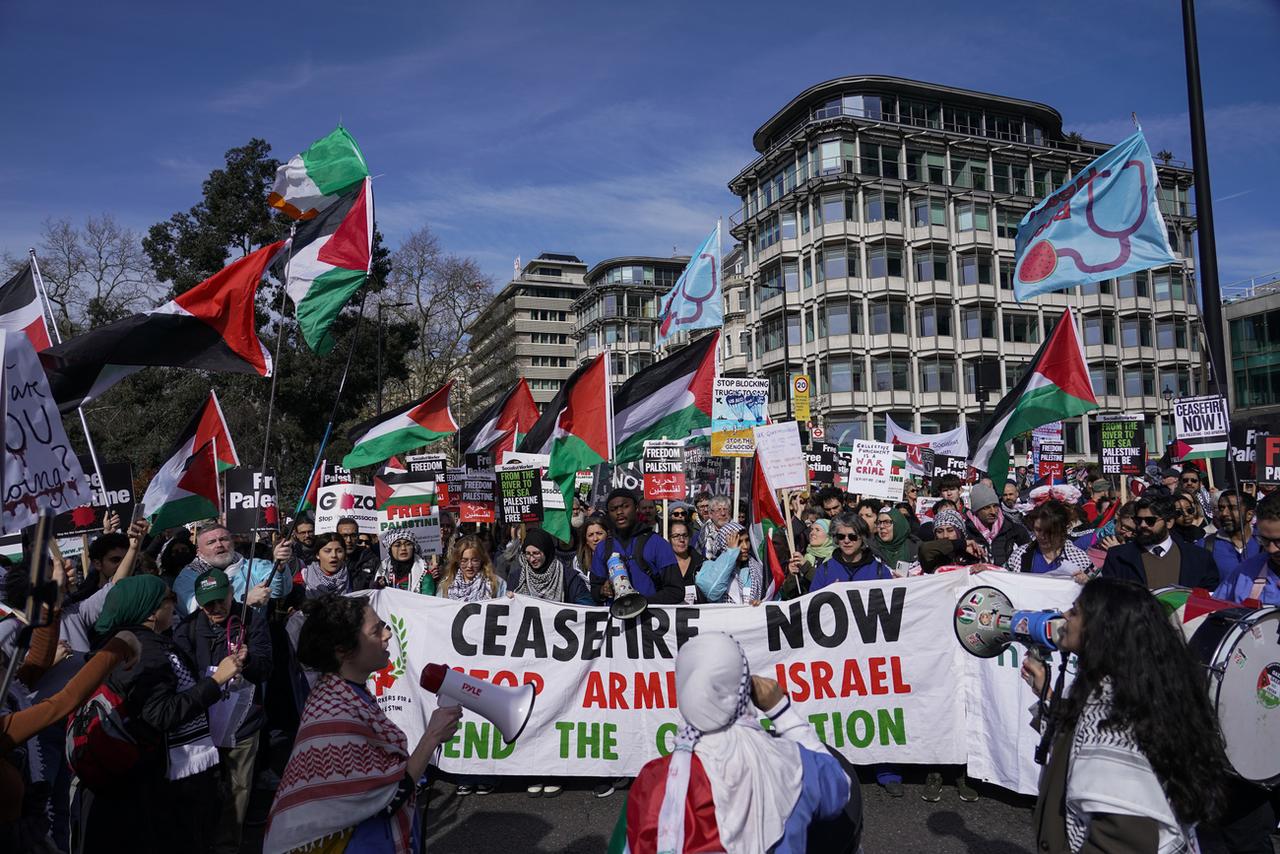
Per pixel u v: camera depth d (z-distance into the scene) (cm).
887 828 477
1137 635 229
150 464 2964
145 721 341
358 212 672
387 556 884
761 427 644
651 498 940
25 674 334
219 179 3344
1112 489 1152
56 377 510
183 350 545
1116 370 5409
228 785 466
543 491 873
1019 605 526
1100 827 221
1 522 320
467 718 566
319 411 3450
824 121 5125
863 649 551
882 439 5059
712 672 208
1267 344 4203
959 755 532
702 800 200
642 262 8450
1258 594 444
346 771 254
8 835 290
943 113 5397
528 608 579
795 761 215
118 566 577
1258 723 281
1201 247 787
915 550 862
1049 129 5684
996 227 5312
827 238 5169
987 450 870
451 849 469
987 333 5216
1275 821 336
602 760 562
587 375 862
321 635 271
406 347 3725
